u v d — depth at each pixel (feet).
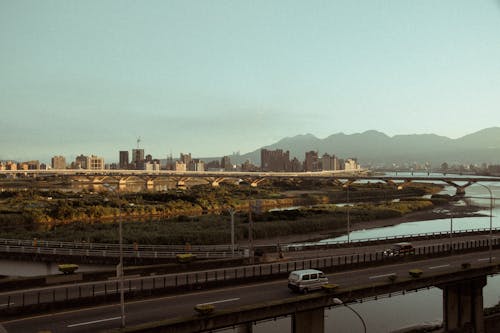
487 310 171.01
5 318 101.55
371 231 373.40
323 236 345.31
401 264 172.96
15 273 223.51
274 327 147.23
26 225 382.63
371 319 158.92
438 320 158.51
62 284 132.26
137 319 102.06
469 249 201.57
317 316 119.96
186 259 176.24
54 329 95.45
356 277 148.15
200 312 100.94
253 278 139.23
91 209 436.76
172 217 433.07
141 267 147.74
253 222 368.07
